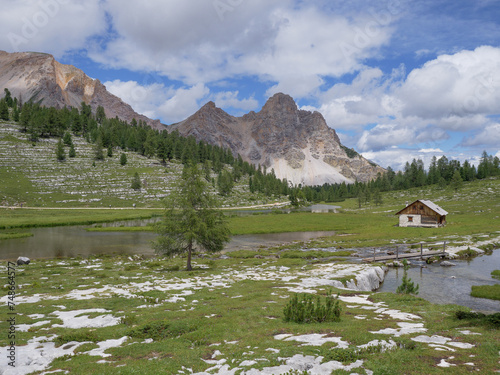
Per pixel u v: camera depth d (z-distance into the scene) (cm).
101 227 8612
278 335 1288
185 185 3847
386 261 4212
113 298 2158
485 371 842
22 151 18812
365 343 1118
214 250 3891
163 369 974
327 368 902
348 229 8625
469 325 1375
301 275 3098
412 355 979
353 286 2812
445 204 13938
